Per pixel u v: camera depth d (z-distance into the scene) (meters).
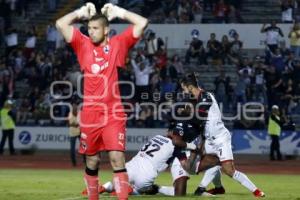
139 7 59.50
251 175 34.94
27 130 52.66
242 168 40.16
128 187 15.09
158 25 55.25
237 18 56.84
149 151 21.42
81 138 15.27
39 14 63.28
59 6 63.47
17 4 63.06
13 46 57.56
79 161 44.84
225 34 54.69
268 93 49.66
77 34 15.17
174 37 55.19
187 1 57.59
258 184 28.70
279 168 40.34
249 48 54.25
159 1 58.78
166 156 21.38
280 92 49.66
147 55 52.72
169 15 57.56
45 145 52.47
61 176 31.66
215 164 21.17
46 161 44.69
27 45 57.03
